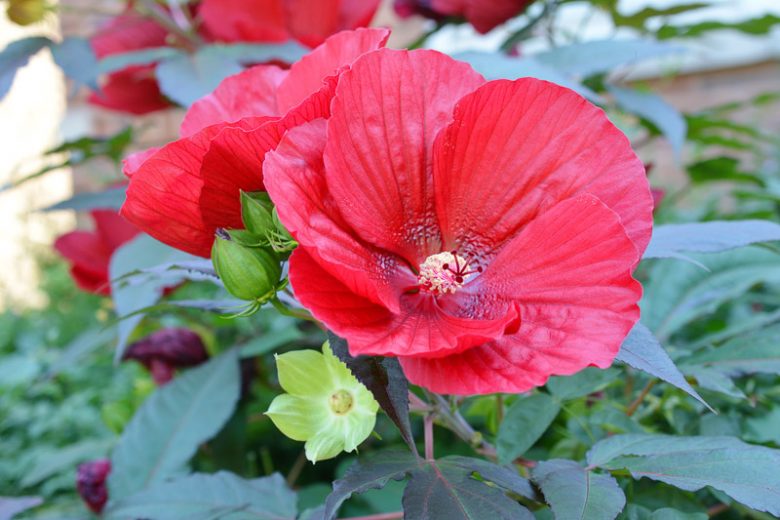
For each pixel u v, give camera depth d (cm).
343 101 49
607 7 92
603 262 48
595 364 47
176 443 73
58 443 117
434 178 51
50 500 101
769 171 132
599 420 62
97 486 75
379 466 51
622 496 50
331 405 52
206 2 81
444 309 52
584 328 48
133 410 87
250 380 81
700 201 136
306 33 82
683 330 89
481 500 49
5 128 206
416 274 53
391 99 51
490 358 48
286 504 61
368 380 48
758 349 63
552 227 50
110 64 81
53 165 87
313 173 48
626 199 50
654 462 52
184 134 56
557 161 51
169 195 50
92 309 162
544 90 50
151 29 91
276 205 45
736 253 74
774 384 69
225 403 74
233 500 62
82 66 78
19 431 122
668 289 75
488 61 70
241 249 50
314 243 46
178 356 81
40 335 164
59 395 131
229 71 76
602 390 70
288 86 54
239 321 88
